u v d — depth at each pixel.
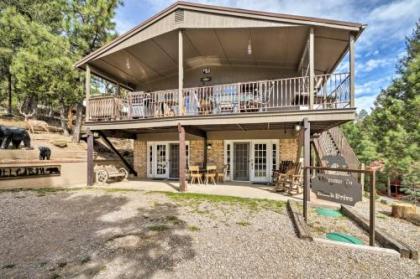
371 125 17.58
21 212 5.30
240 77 10.32
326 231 4.38
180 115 7.67
